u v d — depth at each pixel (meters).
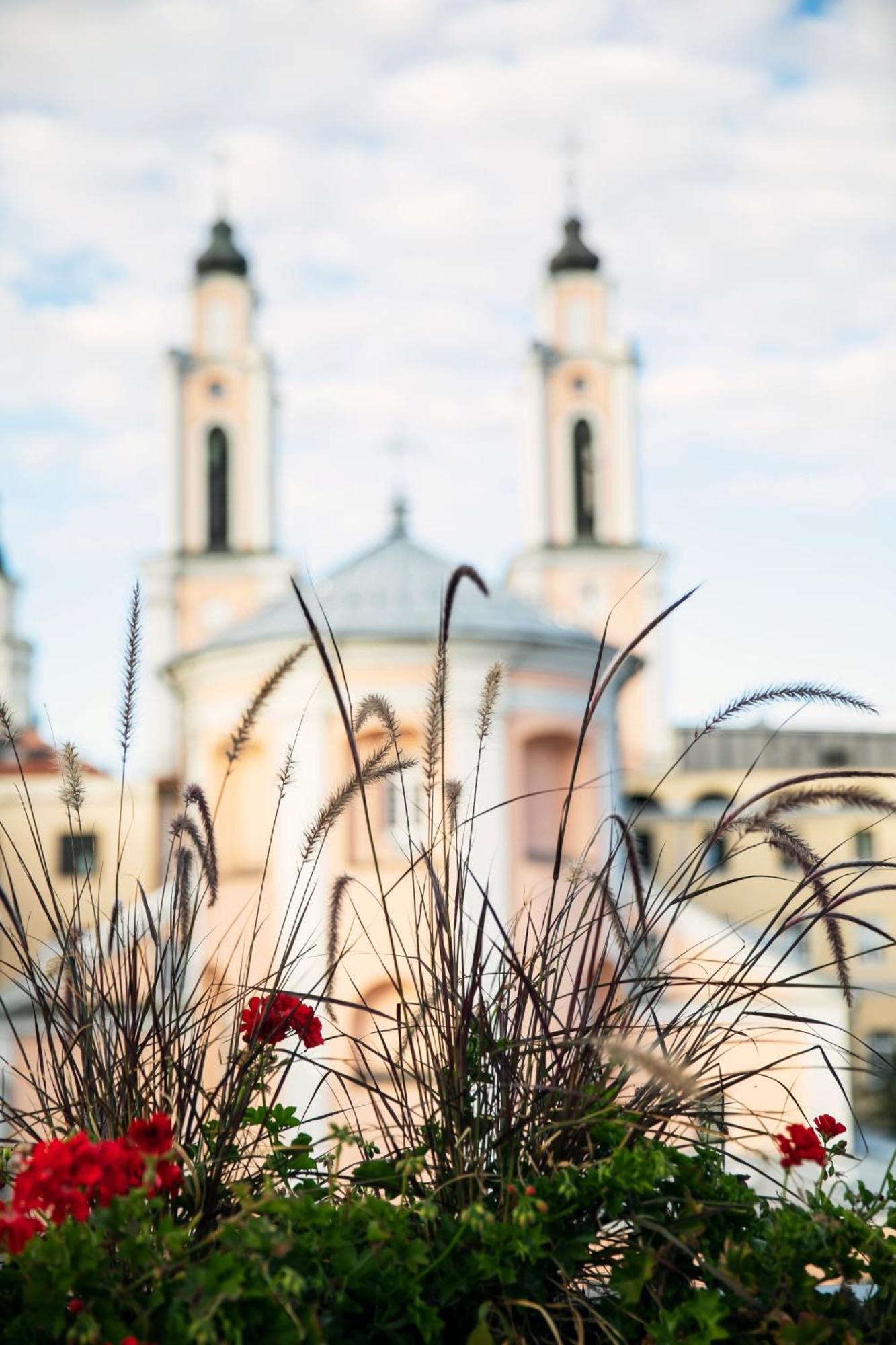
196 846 3.95
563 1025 3.83
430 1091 3.75
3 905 3.92
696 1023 3.92
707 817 43.53
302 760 23.06
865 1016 47.50
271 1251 3.17
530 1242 3.42
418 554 27.28
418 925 3.92
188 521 59.22
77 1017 3.92
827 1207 3.82
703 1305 3.36
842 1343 3.44
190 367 59.66
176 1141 3.81
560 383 59.94
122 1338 3.09
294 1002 4.18
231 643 24.41
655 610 57.75
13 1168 4.08
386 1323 3.35
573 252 60.84
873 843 46.59
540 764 24.16
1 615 68.12
